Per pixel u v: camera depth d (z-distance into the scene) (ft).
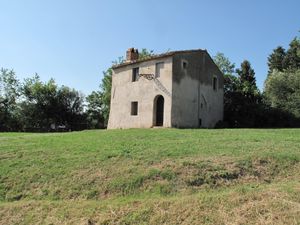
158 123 94.27
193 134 61.46
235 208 27.61
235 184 33.88
